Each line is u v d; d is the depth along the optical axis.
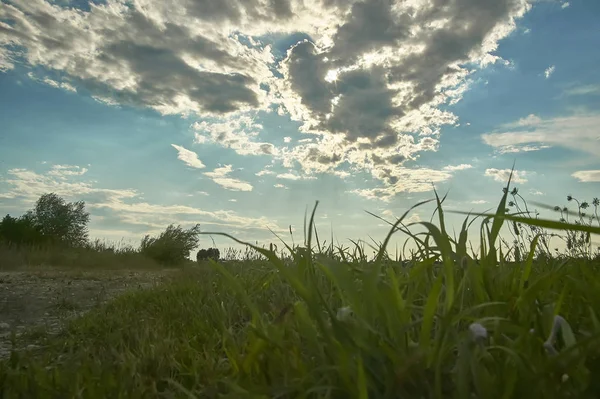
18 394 2.03
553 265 2.49
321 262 1.49
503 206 1.79
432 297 1.28
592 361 1.19
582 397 1.13
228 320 3.08
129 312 4.55
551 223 1.00
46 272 12.11
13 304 6.36
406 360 1.25
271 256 1.46
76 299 6.82
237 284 1.78
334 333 1.37
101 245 18.69
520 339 1.32
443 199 1.73
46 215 20.64
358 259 2.99
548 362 1.13
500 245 2.20
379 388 1.28
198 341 2.92
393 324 1.35
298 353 1.54
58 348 3.51
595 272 2.02
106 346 3.32
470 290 1.97
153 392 1.96
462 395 1.11
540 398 1.14
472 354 1.18
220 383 1.86
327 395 1.25
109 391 1.93
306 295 1.39
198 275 7.17
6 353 3.70
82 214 21.55
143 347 2.67
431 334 1.78
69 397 1.84
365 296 1.41
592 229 0.94
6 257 14.15
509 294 1.68
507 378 1.16
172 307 4.30
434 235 1.35
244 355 1.83
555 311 1.45
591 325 1.55
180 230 19.67
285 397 1.51
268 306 2.96
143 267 16.75
